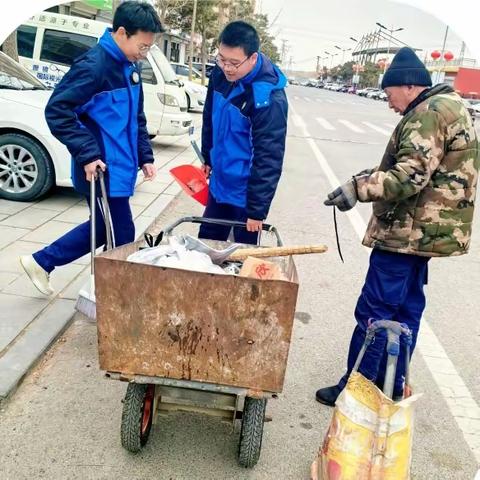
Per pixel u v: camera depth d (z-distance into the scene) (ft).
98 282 7.07
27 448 8.40
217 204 11.65
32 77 22.59
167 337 7.25
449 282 17.47
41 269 12.03
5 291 12.75
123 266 6.95
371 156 42.91
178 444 8.87
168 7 75.92
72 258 12.08
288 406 10.19
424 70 8.57
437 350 12.85
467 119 8.50
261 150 10.02
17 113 19.08
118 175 11.06
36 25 31.45
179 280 6.93
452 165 8.56
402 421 6.97
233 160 10.77
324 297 15.28
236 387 7.44
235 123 10.41
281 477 8.39
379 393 6.99
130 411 7.89
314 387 10.89
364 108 116.78
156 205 21.85
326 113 88.63
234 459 8.66
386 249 9.14
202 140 12.23
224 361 7.29
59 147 19.24
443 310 15.20
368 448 7.14
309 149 44.29
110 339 7.35
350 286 16.25
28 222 17.83
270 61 10.43
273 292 6.84
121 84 10.66
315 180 31.68
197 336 7.20
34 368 10.35
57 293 12.91
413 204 8.81
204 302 7.00
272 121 9.94
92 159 10.25
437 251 8.92
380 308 9.54
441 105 8.28
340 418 7.32
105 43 10.34
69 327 11.90
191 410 8.55
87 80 10.10
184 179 12.00
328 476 7.45
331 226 22.40
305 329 13.30
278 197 26.76
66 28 31.35
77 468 8.13
